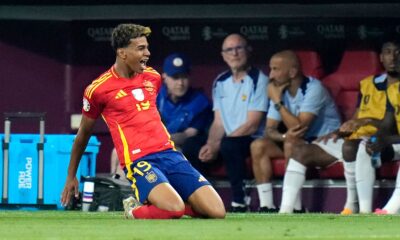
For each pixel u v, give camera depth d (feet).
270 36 168.25
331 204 157.89
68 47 172.24
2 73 172.45
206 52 169.27
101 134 168.04
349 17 166.81
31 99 172.76
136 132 101.24
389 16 166.71
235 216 115.96
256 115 161.68
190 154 162.30
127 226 89.45
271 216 118.21
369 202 145.79
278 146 156.46
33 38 172.55
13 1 169.89
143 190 100.01
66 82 172.24
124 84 101.45
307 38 167.94
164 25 170.50
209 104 166.40
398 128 151.64
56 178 153.07
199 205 101.24
